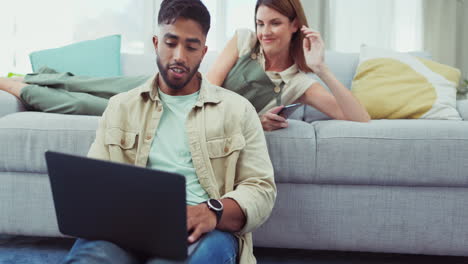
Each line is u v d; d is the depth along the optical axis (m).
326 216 1.49
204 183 1.08
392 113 1.89
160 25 1.05
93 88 1.76
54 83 1.75
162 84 1.14
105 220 0.78
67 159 0.75
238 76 1.57
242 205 0.97
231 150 1.10
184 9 1.02
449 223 1.45
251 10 3.24
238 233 1.01
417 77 1.98
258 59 1.60
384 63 2.05
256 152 1.11
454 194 1.45
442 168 1.42
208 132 1.10
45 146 1.49
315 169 1.46
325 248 1.50
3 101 1.68
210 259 0.84
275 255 1.61
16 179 1.53
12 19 3.12
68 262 0.76
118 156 1.11
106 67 2.18
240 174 1.11
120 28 3.22
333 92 1.56
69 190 0.78
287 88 1.58
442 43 3.26
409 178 1.44
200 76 1.16
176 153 1.11
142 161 1.10
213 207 0.91
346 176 1.45
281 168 1.46
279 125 1.46
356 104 1.57
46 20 3.15
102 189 0.75
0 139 1.49
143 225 0.75
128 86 1.79
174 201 0.70
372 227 1.47
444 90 1.93
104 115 1.15
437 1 3.23
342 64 2.20
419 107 1.87
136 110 1.13
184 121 1.12
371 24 3.24
